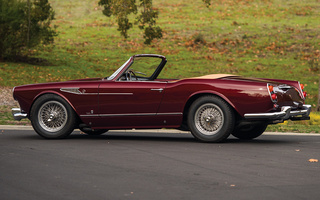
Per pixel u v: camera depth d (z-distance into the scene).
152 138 15.73
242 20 66.12
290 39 57.62
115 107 14.65
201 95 14.08
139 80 15.84
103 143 14.05
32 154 11.76
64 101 14.95
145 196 7.68
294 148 13.33
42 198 7.54
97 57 49.25
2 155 11.58
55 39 56.06
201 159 11.12
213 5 74.00
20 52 44.06
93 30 61.59
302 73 46.88
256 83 13.48
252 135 15.82
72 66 44.44
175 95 14.08
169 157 11.39
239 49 54.72
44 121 15.15
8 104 26.66
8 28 39.69
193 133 14.08
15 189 8.11
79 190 8.05
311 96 39.72
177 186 8.38
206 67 47.69
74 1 77.75
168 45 55.38
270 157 11.55
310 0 76.75
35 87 15.24
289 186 8.41
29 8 38.38
